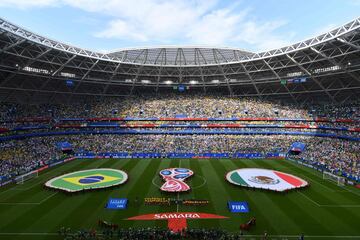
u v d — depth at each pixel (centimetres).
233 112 10256
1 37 6175
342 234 3203
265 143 8619
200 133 9356
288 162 7262
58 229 3294
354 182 5247
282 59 8619
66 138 8694
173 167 6525
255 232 3244
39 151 7425
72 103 10562
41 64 7981
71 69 9019
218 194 4578
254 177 5625
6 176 5516
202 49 9719
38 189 4828
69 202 4194
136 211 3850
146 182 5247
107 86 10688
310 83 9462
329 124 8825
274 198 4403
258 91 11025
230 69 10312
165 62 10019
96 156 7825
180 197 4416
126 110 10400
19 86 8525
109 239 3048
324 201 4281
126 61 9919
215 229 3231
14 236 3125
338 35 6100
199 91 12200
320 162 6719
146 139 8894
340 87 8875
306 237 3136
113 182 5184
